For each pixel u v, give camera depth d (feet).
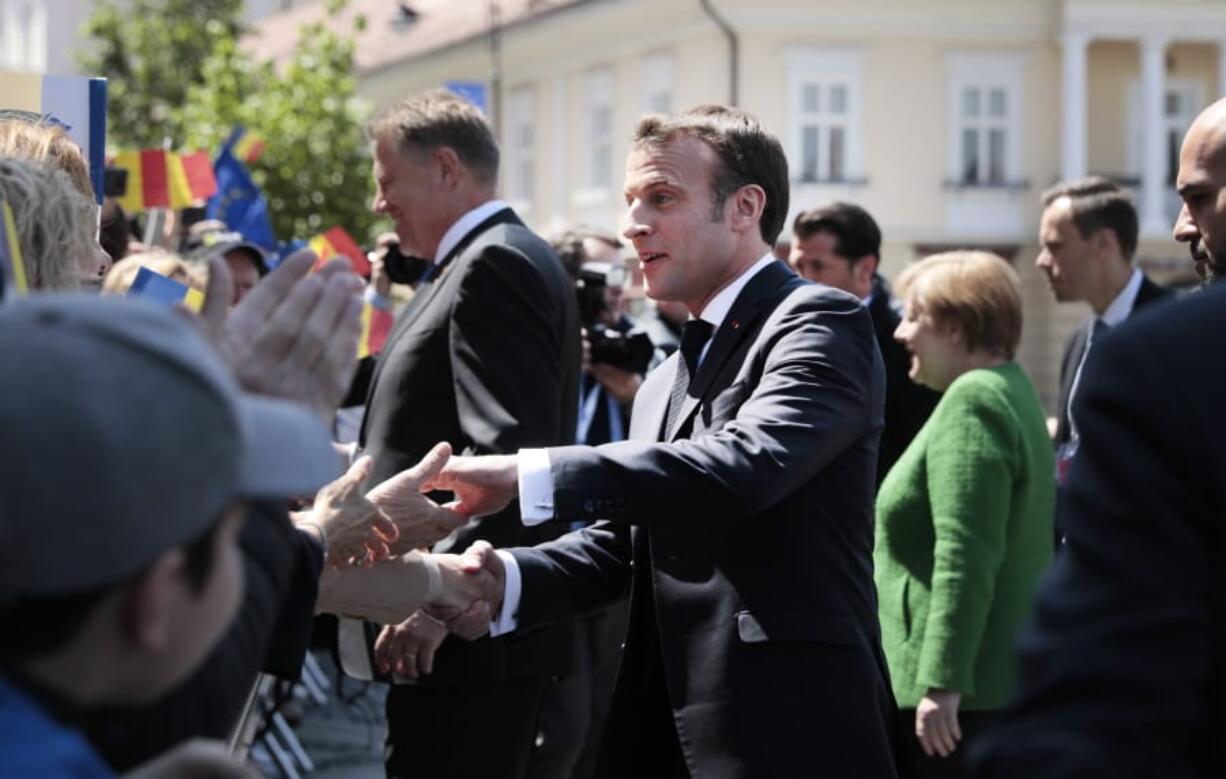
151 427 4.61
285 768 21.76
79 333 4.62
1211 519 5.31
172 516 4.66
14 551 4.50
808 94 90.38
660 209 10.66
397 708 13.46
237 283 20.33
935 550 13.93
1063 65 93.40
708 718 9.86
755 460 9.55
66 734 4.77
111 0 109.81
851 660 9.89
